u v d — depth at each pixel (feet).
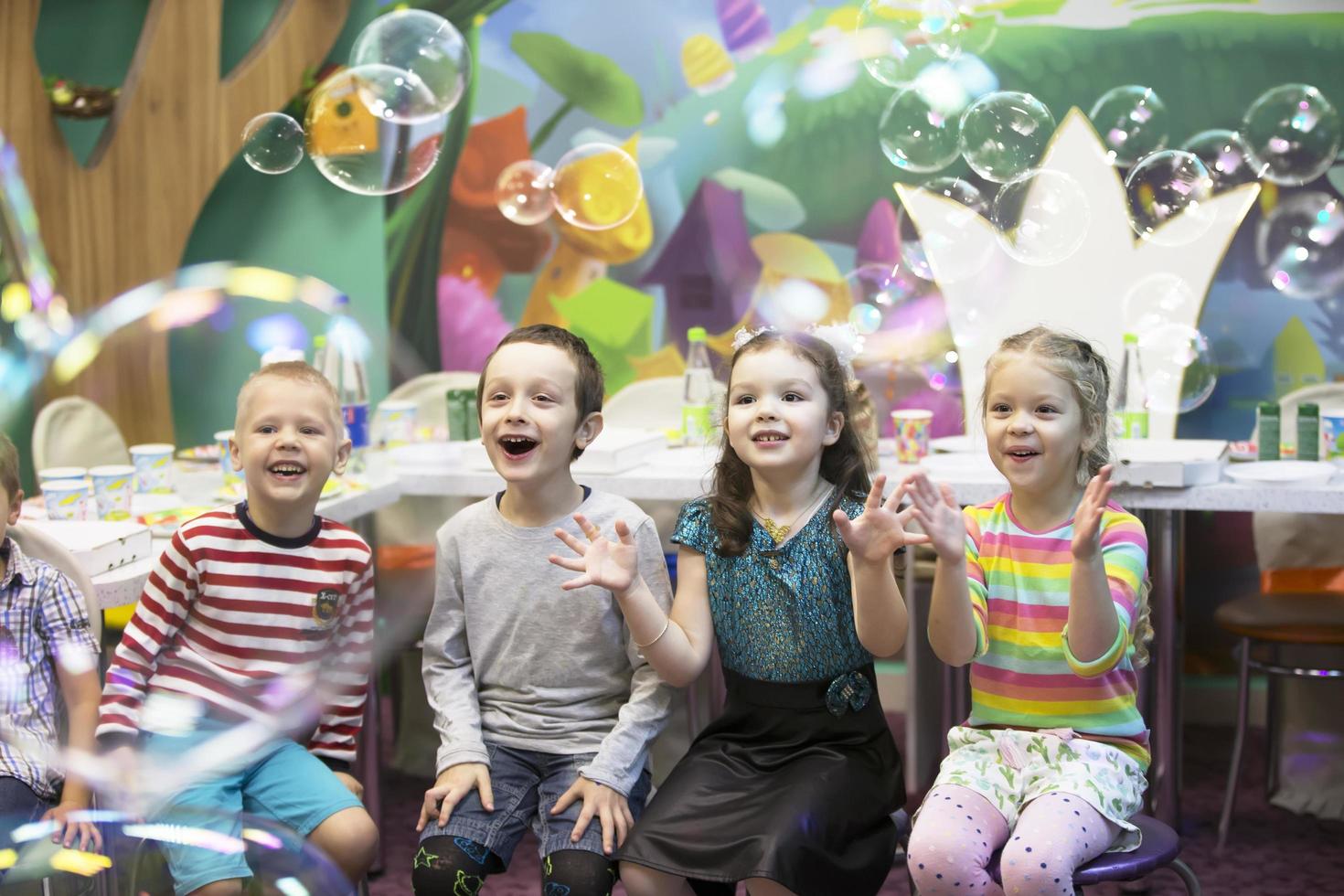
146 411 12.28
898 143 10.00
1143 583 5.45
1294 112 9.62
